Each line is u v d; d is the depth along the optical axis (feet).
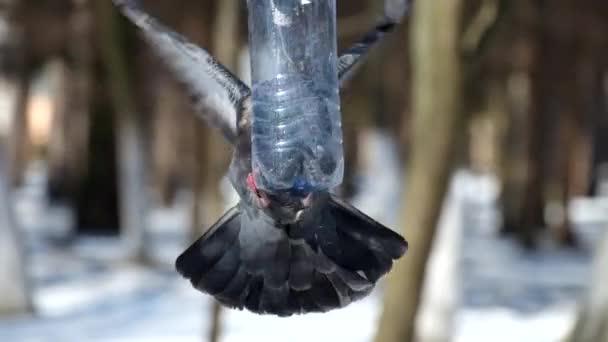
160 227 98.37
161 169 121.80
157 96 77.25
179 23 58.80
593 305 27.86
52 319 52.54
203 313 53.11
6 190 54.13
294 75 7.61
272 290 8.14
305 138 7.28
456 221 43.06
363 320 49.85
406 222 25.48
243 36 42.24
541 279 67.31
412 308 25.59
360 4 49.85
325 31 7.78
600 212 118.21
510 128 90.27
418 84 25.27
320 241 8.14
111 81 67.77
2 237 53.93
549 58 74.74
